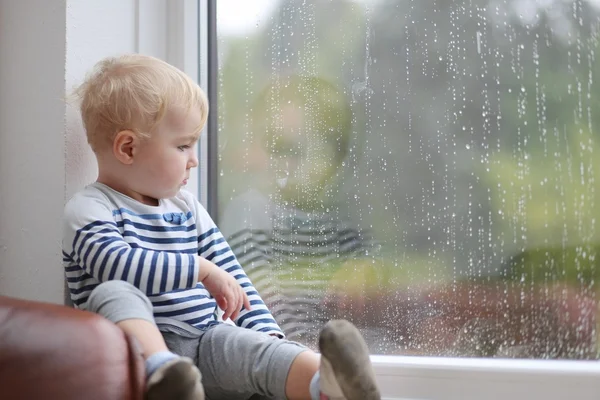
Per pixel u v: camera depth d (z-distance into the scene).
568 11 1.46
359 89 1.57
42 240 1.38
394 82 1.55
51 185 1.37
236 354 1.22
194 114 1.34
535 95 1.47
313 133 1.59
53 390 0.86
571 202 1.44
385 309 1.53
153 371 0.94
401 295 1.53
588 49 1.44
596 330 1.41
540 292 1.45
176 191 1.36
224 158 1.64
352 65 1.57
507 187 1.48
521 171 1.47
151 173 1.32
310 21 1.60
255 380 1.19
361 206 1.56
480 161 1.50
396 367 1.42
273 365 1.17
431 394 1.40
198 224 1.45
